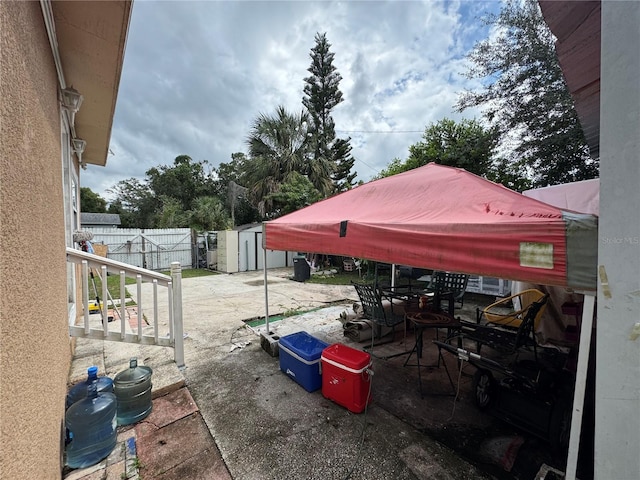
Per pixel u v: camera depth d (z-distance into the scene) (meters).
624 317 0.89
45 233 1.52
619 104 0.88
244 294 7.34
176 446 2.07
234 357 3.53
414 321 3.03
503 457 1.98
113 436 2.03
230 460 1.95
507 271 1.49
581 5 1.01
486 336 2.86
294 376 2.97
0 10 0.94
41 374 1.32
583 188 3.67
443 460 1.96
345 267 11.22
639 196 0.85
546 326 3.69
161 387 2.70
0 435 0.86
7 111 0.99
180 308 3.17
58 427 1.71
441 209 2.16
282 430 2.25
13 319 0.99
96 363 3.14
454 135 9.01
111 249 11.43
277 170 13.12
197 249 13.00
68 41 2.22
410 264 1.99
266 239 3.79
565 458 1.95
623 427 0.90
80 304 4.63
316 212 3.63
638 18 0.83
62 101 2.70
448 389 2.88
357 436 2.19
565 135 6.01
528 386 2.25
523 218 1.54
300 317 5.28
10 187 1.00
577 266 1.25
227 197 19.50
